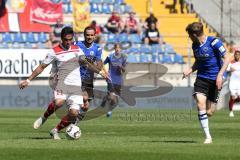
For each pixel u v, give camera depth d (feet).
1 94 208.54
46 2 237.04
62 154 77.87
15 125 135.33
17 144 90.74
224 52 91.76
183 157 75.10
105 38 235.61
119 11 251.39
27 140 97.91
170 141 97.91
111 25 237.86
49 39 227.40
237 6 256.73
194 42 93.15
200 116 93.30
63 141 96.02
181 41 244.42
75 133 98.07
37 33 235.81
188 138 104.53
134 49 234.17
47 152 79.97
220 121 154.40
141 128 129.29
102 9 249.14
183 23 254.68
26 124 138.31
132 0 254.68
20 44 233.55
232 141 97.71
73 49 99.19
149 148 85.40
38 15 236.22
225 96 216.95
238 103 216.33
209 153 79.36
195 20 256.52
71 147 86.38
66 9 245.24
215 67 92.79
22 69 213.66
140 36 238.07
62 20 237.66
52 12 237.45
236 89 184.03
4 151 81.10
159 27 252.42
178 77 226.17
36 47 228.02
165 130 123.65
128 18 240.73
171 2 258.98
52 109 104.17
